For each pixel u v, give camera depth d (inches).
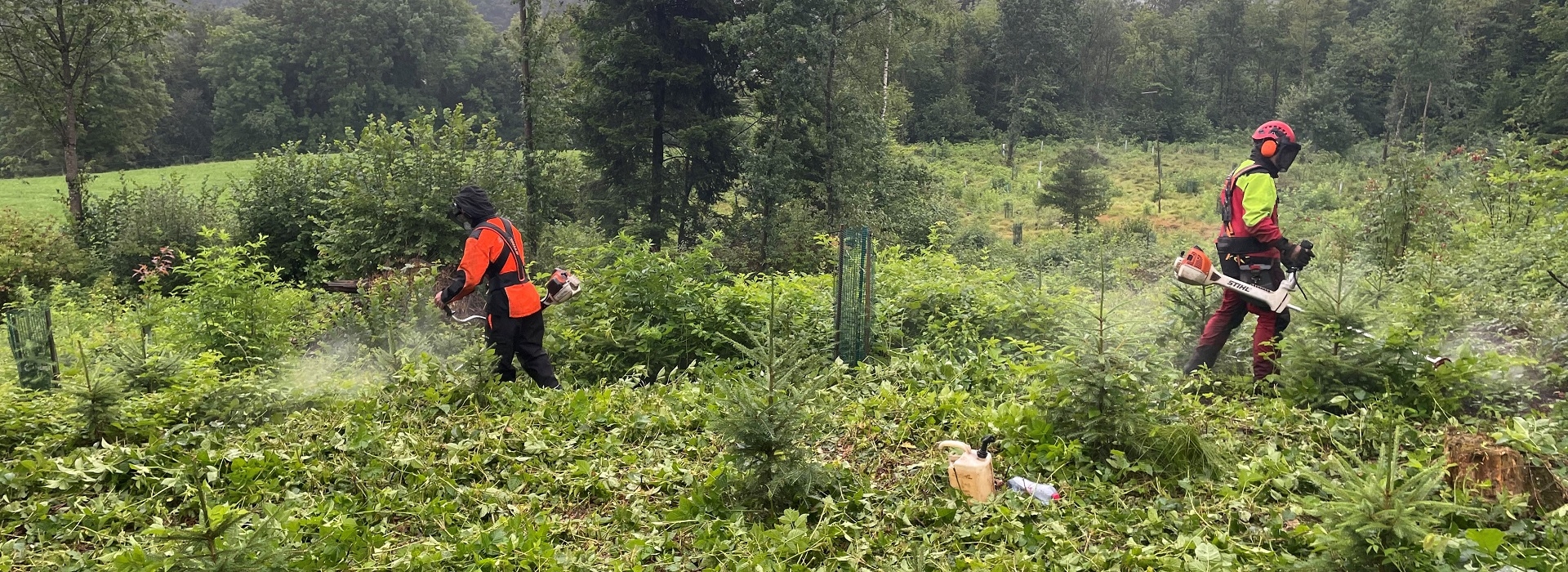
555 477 196.2
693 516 177.2
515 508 181.6
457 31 3393.2
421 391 247.0
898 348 317.4
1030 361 273.4
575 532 172.2
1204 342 249.6
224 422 229.8
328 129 3065.9
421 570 157.4
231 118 3065.9
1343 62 2452.0
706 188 1296.8
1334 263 461.1
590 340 314.3
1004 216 1622.8
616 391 255.6
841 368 262.1
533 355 260.8
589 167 1220.5
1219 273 240.1
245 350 319.9
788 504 177.9
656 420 227.1
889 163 1212.5
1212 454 183.9
